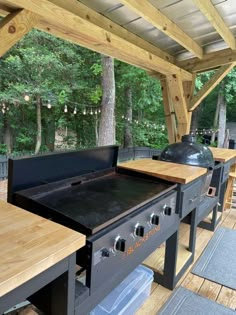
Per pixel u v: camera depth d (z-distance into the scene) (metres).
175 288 2.00
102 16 2.30
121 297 1.59
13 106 9.27
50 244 0.81
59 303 0.91
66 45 8.19
